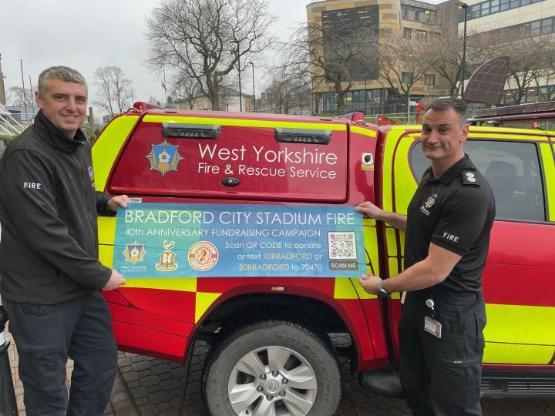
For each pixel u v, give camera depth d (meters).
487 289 2.56
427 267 2.09
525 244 2.58
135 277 2.41
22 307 2.08
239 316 2.65
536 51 34.88
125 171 2.49
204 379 2.60
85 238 2.20
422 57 38.59
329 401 2.58
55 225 2.02
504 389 2.67
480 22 61.03
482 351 2.23
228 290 2.46
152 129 2.51
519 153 2.78
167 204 2.47
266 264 2.46
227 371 2.54
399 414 3.06
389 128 2.75
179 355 2.48
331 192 2.57
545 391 2.67
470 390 2.20
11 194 1.99
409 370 2.44
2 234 2.11
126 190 2.47
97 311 2.33
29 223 1.99
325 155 2.59
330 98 45.28
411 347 2.40
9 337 4.07
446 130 2.10
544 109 3.13
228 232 2.47
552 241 2.60
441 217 2.11
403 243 2.56
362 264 2.50
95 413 2.45
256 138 2.55
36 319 2.08
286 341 2.53
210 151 2.52
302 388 2.58
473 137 2.78
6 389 2.21
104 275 2.12
